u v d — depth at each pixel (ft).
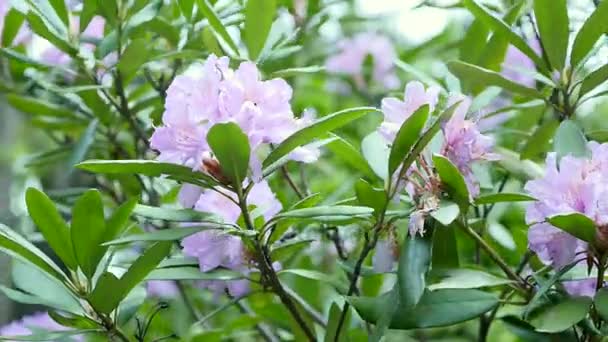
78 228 3.67
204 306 5.33
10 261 4.63
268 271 3.78
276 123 3.52
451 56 5.45
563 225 3.44
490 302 3.70
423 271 3.52
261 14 4.15
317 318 4.55
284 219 3.78
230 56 4.22
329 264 5.08
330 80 5.81
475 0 3.95
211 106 3.49
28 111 5.10
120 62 4.37
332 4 5.10
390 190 3.69
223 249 3.78
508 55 4.77
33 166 5.37
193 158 3.47
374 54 5.58
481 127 4.48
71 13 4.72
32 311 5.54
